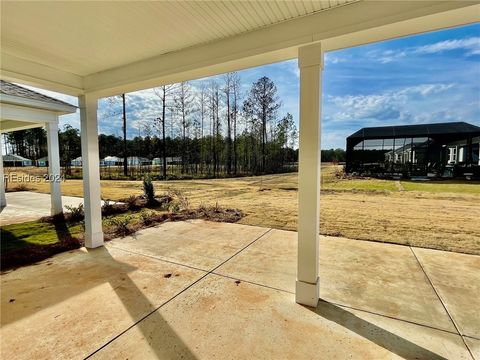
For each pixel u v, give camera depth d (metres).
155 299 2.71
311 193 2.49
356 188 8.91
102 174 17.38
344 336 2.10
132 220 6.31
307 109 2.45
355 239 4.70
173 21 2.45
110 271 3.43
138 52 3.20
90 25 2.51
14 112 6.05
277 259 3.83
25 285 3.04
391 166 10.91
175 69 3.19
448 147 10.40
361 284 3.01
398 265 3.55
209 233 5.25
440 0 1.88
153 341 2.06
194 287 2.97
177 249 4.30
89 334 2.15
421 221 5.62
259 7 2.22
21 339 2.09
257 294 2.80
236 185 11.81
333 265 3.57
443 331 2.16
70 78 3.92
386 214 6.17
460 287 2.92
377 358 1.85
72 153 20.42
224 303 2.62
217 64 2.90
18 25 2.50
